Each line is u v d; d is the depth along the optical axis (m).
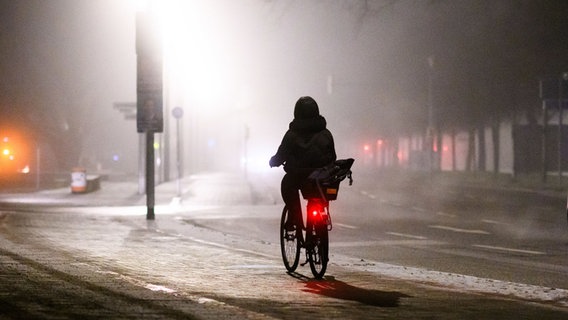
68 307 21.17
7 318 19.30
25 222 60.38
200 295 24.89
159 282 28.09
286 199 30.80
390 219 72.06
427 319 21.12
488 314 22.30
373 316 21.44
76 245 42.59
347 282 29.34
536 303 24.94
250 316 20.09
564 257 43.22
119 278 27.86
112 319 19.41
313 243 29.80
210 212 79.62
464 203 95.62
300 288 27.22
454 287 28.70
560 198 105.69
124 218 68.56
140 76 65.44
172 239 47.88
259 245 47.56
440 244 50.62
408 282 29.78
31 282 26.28
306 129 29.47
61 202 93.69
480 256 43.84
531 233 58.09
